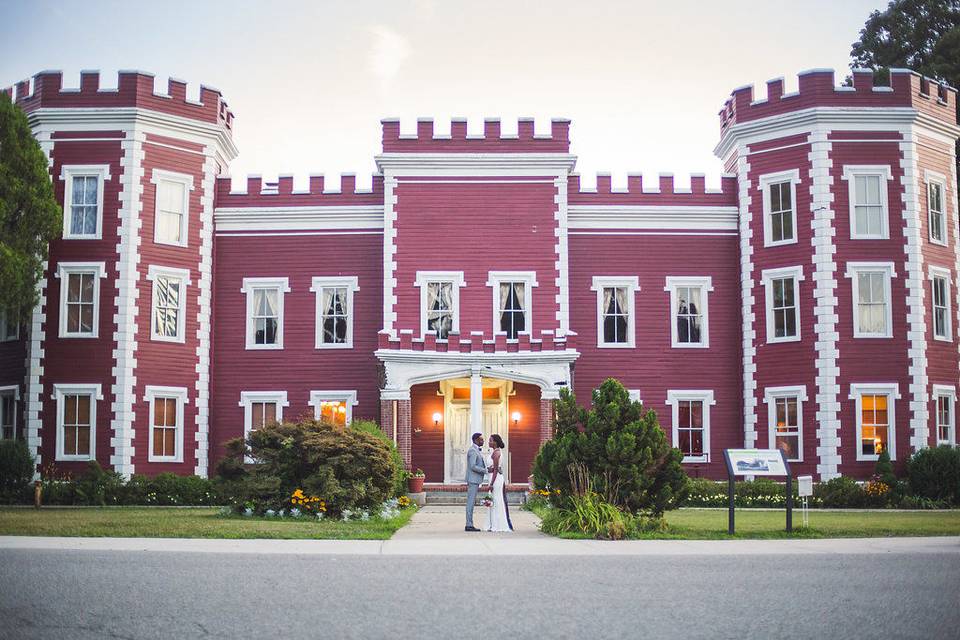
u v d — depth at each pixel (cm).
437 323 3525
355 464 2245
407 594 1081
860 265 3406
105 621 926
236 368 3650
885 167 3447
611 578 1216
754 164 3597
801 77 3497
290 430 2272
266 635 867
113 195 3406
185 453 3453
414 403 3566
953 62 4569
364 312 3672
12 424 3450
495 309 3519
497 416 3544
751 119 3606
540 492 2770
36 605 1002
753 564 1372
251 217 3703
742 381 3641
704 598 1062
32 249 3067
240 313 3675
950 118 3622
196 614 960
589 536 1820
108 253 3381
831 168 3444
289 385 3644
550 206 3569
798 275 3456
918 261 3419
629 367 3644
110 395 3325
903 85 3488
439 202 3562
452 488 3225
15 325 3416
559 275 3538
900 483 3139
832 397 3344
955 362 3509
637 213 3697
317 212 3694
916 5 4856
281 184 3731
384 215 3638
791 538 1828
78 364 3338
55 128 3428
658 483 2008
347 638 855
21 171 3005
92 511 2552
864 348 3372
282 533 1772
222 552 1489
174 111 3519
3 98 2967
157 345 3422
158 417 3422
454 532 2006
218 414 3628
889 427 3341
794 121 3494
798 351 3428
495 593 1091
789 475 1917
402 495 2912
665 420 3625
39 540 1647
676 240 3712
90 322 3375
